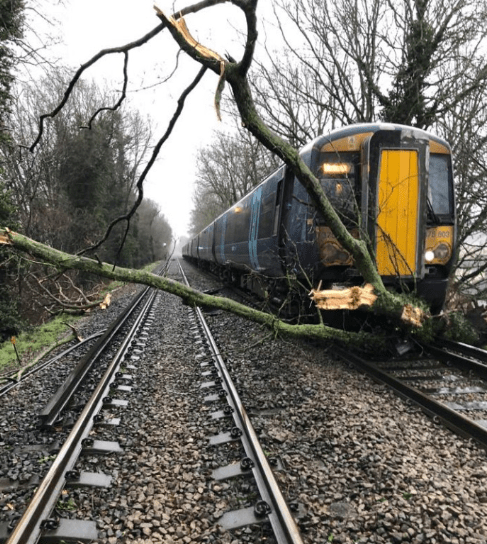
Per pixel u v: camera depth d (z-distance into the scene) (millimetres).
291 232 7262
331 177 6707
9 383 6426
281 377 5906
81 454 3965
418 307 6496
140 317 11117
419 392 4848
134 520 3070
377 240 6473
